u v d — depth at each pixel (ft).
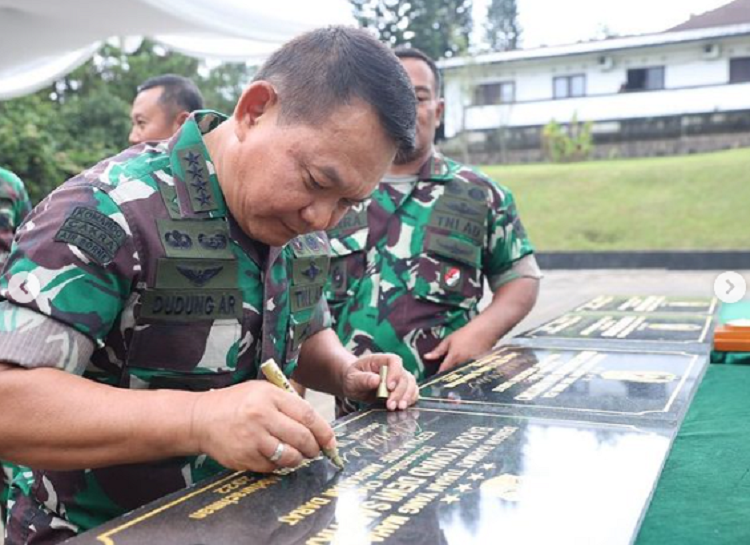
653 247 45.44
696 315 9.50
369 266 7.48
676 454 4.37
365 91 3.44
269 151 3.59
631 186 51.98
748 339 7.07
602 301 11.19
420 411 4.97
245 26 10.71
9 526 4.28
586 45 56.65
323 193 3.62
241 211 3.86
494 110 59.62
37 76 12.13
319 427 3.60
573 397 5.35
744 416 5.13
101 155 33.78
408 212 7.55
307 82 3.48
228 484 3.59
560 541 2.97
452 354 7.18
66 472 3.99
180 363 3.92
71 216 3.59
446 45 69.00
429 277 7.43
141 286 3.76
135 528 3.10
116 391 3.51
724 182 50.14
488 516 3.20
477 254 7.64
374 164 3.59
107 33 10.37
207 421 3.42
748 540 3.26
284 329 4.34
